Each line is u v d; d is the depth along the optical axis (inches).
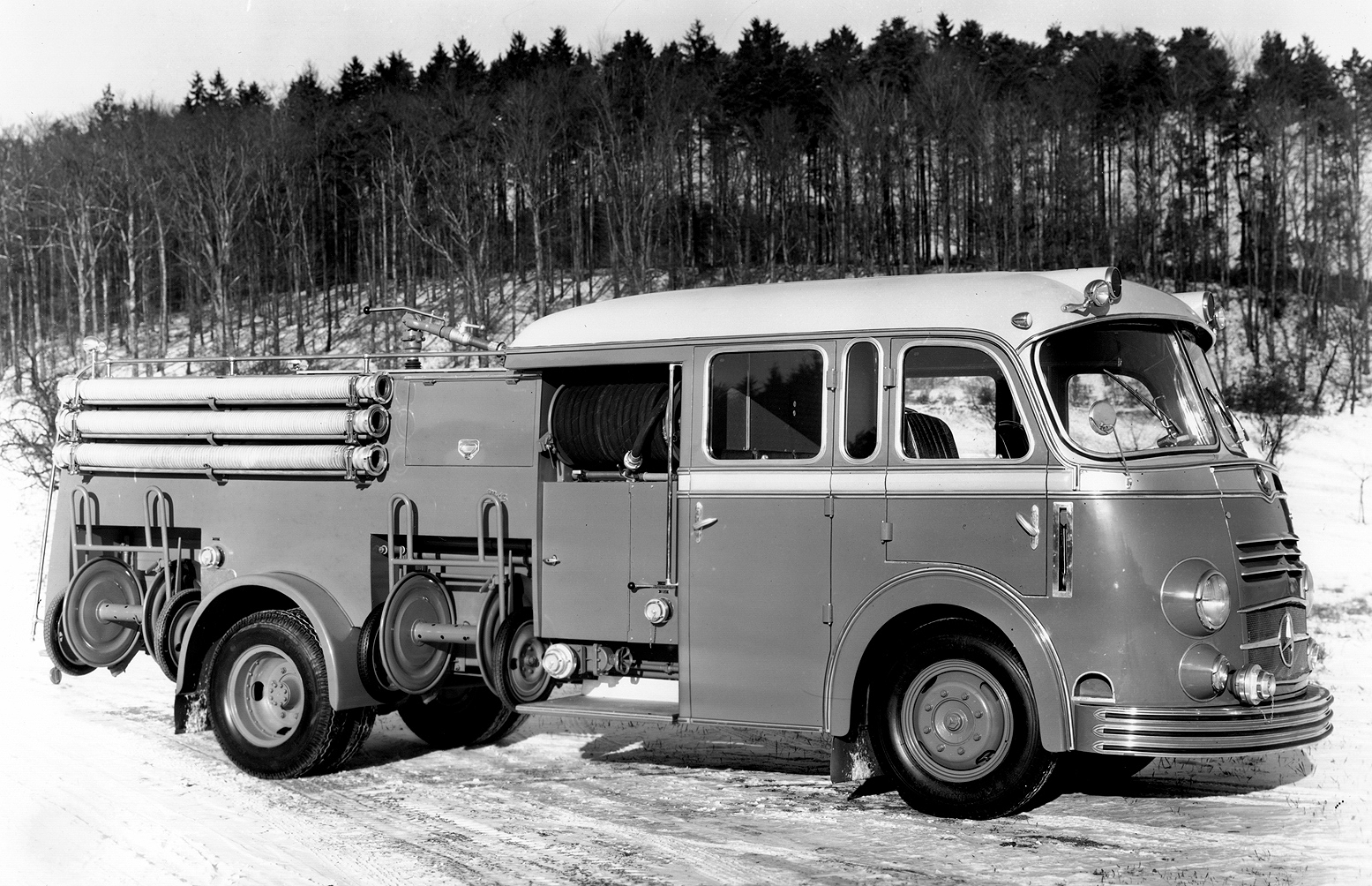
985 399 259.4
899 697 262.8
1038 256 2657.5
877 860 228.5
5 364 2258.9
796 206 2775.6
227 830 261.7
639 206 2513.5
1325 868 215.5
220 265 2452.0
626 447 294.0
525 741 367.2
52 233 2556.6
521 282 2618.1
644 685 295.7
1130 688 241.4
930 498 258.8
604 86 2647.6
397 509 316.8
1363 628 589.0
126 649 360.5
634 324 294.7
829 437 271.0
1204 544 245.3
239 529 335.9
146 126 2669.8
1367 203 2669.8
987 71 2982.3
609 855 237.0
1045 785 251.1
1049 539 248.1
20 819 273.7
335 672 309.9
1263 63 2923.2
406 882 222.5
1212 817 255.0
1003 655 250.8
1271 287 2625.5
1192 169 2910.9
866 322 271.0
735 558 276.8
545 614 299.0
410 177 2650.1
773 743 356.5
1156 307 271.6
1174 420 267.1
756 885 215.2
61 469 362.6
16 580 872.9
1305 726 251.6
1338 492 1403.8
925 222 2770.7
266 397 329.7
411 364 335.0
